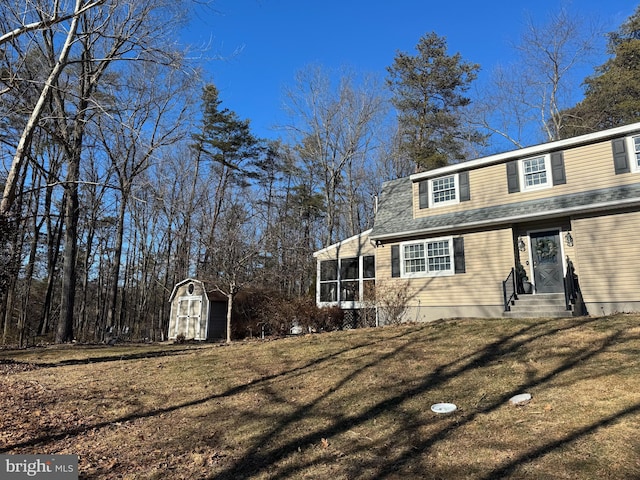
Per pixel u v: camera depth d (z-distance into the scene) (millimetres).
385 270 17062
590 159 13391
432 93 30109
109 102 13742
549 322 10336
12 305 24641
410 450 4844
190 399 7664
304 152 27094
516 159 14836
